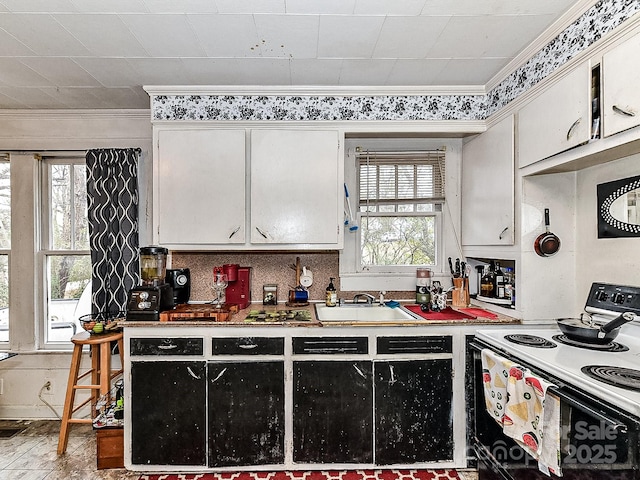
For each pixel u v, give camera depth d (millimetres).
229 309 2379
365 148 2775
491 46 1926
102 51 1956
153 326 2111
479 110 2455
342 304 2660
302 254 2779
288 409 2131
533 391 1410
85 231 2920
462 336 2156
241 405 2117
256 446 2121
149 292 2182
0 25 1709
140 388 2105
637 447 1040
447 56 2029
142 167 2842
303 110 2443
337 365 2127
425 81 2350
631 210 1670
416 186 2789
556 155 1771
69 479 2082
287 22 1701
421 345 2141
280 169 2422
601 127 1470
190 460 2105
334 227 2441
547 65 1812
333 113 2451
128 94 2529
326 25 1730
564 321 1783
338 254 2777
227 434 2111
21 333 2842
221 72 2207
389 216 2812
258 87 2393
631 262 1679
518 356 1610
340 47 1930
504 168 2166
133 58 2033
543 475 1427
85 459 2273
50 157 2881
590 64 1522
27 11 1604
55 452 2350
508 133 2129
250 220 2420
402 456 2135
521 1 1562
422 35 1819
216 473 2135
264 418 2123
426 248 2834
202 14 1638
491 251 2354
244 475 2119
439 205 2816
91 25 1716
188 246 2418
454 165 2766
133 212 2721
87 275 2922
